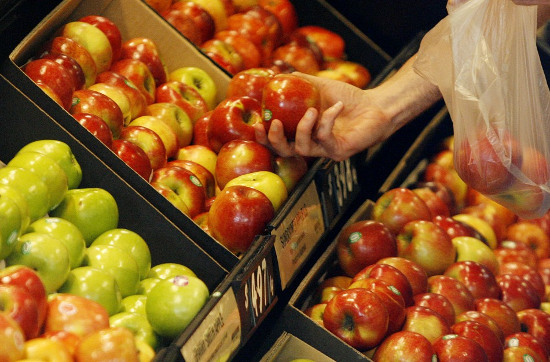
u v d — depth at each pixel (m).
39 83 1.71
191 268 1.67
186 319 1.51
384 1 2.44
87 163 1.67
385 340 1.68
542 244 2.22
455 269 1.92
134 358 1.39
